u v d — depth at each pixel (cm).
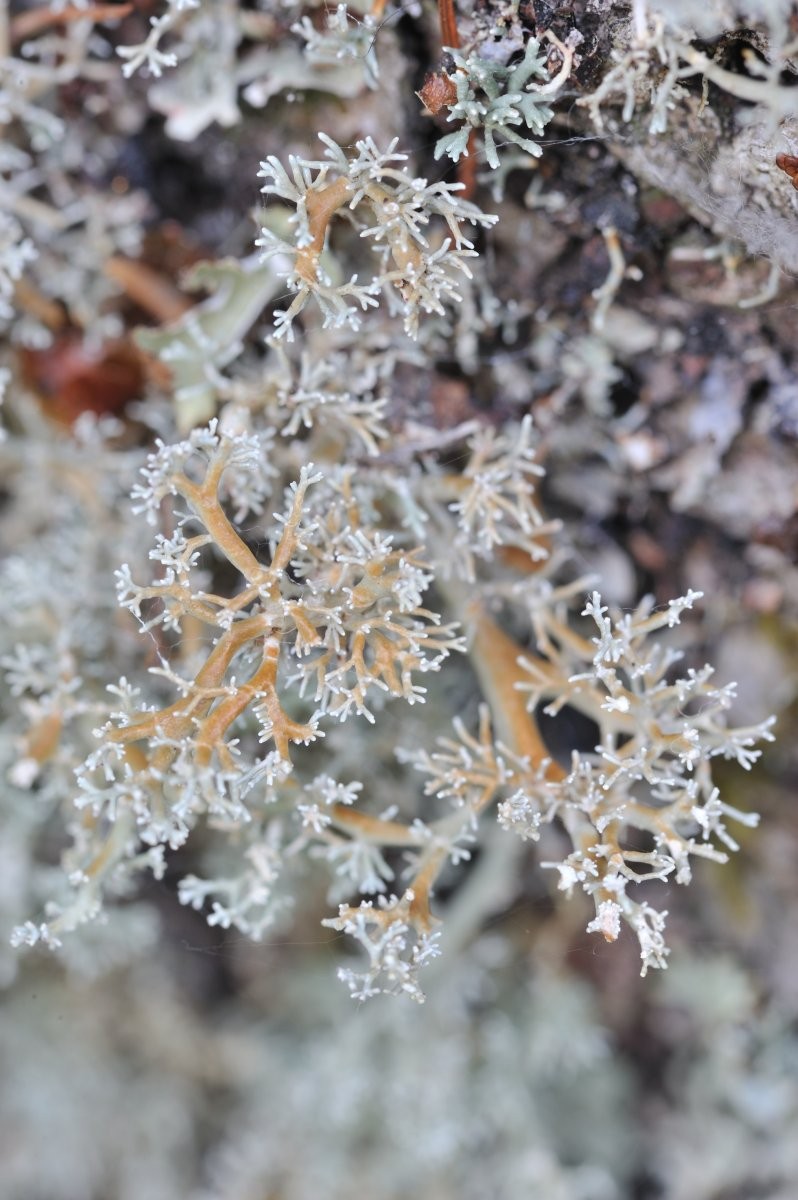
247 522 11
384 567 10
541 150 10
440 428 11
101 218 11
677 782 10
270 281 11
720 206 10
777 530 11
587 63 10
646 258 11
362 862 11
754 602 11
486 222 10
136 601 10
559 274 11
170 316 11
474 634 11
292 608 10
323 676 10
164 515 11
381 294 11
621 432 11
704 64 10
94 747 11
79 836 11
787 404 11
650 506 11
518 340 11
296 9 11
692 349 11
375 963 10
